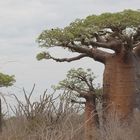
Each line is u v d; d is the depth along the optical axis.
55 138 6.83
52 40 29.56
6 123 7.16
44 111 7.24
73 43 30.02
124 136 15.70
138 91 28.61
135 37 28.36
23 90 7.25
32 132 7.05
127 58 28.61
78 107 7.30
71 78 29.77
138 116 23.66
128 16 27.61
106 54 29.55
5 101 7.16
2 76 29.50
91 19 28.78
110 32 29.11
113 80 28.80
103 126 14.10
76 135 7.03
